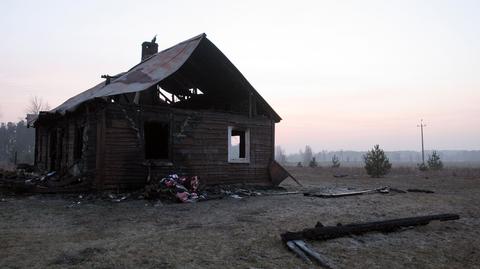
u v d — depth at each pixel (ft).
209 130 53.11
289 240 22.17
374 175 101.86
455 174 109.91
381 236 25.68
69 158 53.47
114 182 43.45
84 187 43.83
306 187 64.34
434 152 142.00
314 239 23.45
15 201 39.14
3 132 288.10
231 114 56.13
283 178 61.57
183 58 47.62
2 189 43.52
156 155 57.16
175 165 48.88
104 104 43.24
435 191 59.62
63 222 28.53
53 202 38.65
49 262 18.28
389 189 58.29
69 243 21.93
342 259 20.21
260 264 18.83
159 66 49.55
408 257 21.09
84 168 45.98
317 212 35.22
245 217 31.55
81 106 46.68
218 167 53.78
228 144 55.47
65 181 44.80
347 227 25.03
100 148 42.88
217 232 25.41
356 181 84.12
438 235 26.81
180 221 29.40
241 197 46.26
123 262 18.39
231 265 18.51
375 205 41.29
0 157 256.32
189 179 45.93
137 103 46.16
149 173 45.85
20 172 66.69
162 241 22.59
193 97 64.18
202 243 22.36
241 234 24.91
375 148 104.32
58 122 60.08
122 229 26.14
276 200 44.09
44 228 26.30
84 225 27.45
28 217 30.40
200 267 18.08
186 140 50.42
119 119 44.32
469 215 35.70
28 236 23.77
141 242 22.24
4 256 19.26
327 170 153.89
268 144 61.41
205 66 55.98
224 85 60.18
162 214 32.55
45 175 56.03
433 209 39.14
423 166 138.82
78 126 50.96
